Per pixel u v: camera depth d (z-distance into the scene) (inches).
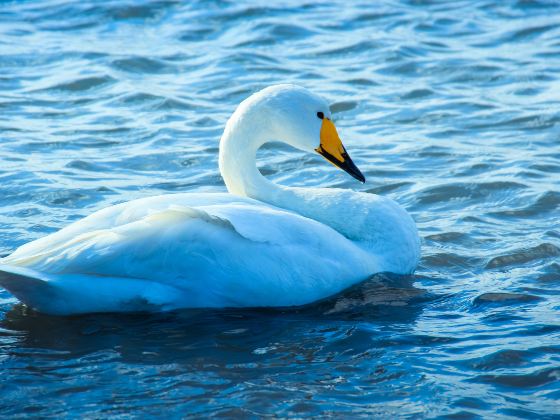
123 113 781.9
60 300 413.7
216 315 430.0
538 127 740.7
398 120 768.3
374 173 651.5
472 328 418.6
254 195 488.7
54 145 705.6
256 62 917.2
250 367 382.6
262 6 1103.0
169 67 909.2
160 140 717.9
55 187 612.7
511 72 884.6
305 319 430.0
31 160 668.1
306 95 483.2
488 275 486.0
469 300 452.8
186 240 418.6
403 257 477.1
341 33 1020.5
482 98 815.1
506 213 575.2
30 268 410.0
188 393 360.2
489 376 372.8
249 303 433.1
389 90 842.2
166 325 419.8
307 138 483.5
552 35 1004.6
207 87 850.1
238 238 423.5
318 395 358.9
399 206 487.5
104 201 593.0
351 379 372.2
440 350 397.1
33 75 880.3
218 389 363.3
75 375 374.6
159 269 418.9
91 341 404.5
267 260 425.4
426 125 754.8
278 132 484.7
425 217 574.6
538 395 357.7
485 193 607.8
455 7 1117.7
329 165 673.0
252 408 348.8
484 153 682.8
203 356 391.9
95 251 410.9
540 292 459.8
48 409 348.2
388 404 352.2
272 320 427.5
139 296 416.2
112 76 871.7
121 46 968.3
